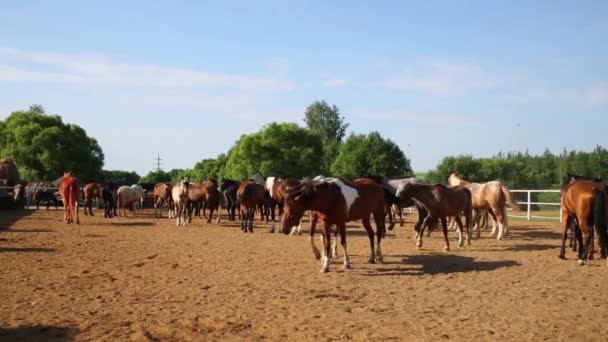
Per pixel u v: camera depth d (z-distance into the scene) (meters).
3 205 33.50
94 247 14.66
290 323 6.89
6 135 61.41
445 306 7.84
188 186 23.23
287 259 12.55
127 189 29.14
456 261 12.20
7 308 7.57
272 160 62.88
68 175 23.70
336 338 6.25
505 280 9.87
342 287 9.25
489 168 54.28
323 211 10.78
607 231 11.59
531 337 6.30
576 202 11.69
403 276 10.32
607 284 9.45
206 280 9.84
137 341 6.07
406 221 26.12
